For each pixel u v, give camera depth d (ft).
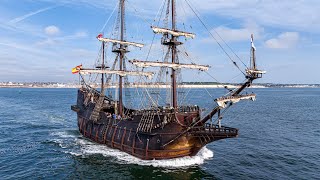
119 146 161.38
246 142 185.16
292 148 169.78
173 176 123.03
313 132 221.66
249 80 122.11
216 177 121.49
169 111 142.61
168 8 154.40
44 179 121.70
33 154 158.81
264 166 135.64
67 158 150.82
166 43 154.30
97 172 129.49
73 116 332.60
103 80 231.91
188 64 156.15
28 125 261.65
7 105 490.08
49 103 538.47
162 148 138.31
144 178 121.49
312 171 128.67
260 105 469.98
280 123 266.36
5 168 135.23
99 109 186.60
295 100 604.90
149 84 186.39
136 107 262.88
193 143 142.20
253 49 118.83
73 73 222.48
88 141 190.49
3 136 208.74
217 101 123.65
